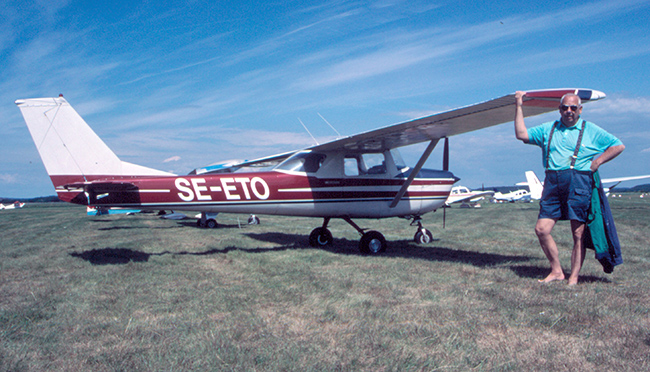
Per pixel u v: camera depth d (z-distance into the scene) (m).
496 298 3.71
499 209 29.45
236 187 6.87
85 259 6.43
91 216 24.66
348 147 7.57
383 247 7.21
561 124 4.31
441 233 10.87
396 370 2.25
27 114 6.69
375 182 7.77
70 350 2.58
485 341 2.70
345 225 14.40
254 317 3.25
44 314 3.38
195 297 3.90
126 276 4.97
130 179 6.81
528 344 2.63
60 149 6.83
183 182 6.65
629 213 19.33
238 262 5.98
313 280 4.58
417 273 4.99
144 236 10.52
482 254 6.81
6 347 2.63
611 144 4.11
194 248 7.80
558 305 3.44
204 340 2.72
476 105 5.21
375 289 4.14
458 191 40.09
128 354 2.48
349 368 2.27
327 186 7.41
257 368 2.29
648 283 4.32
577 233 4.29
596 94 4.62
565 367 2.28
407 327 2.94
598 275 4.78
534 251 7.20
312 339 2.74
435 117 5.87
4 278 5.09
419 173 8.24
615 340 2.67
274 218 19.41
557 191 4.31
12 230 14.17
